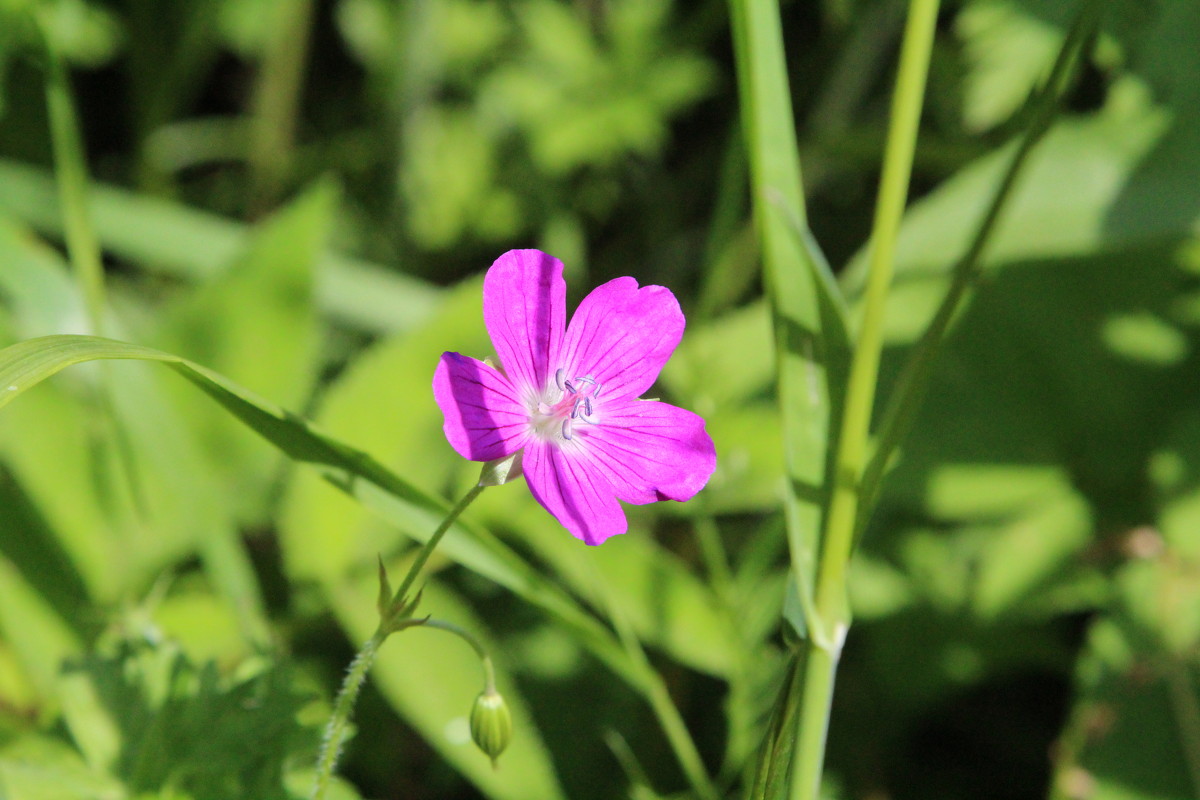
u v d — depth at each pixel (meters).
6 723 0.65
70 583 0.67
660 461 0.61
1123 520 0.70
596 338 0.61
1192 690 0.68
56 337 0.59
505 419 0.60
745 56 0.61
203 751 0.63
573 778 0.69
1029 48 0.69
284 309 0.68
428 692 0.66
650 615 0.67
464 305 0.67
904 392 0.60
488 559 0.62
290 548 0.67
